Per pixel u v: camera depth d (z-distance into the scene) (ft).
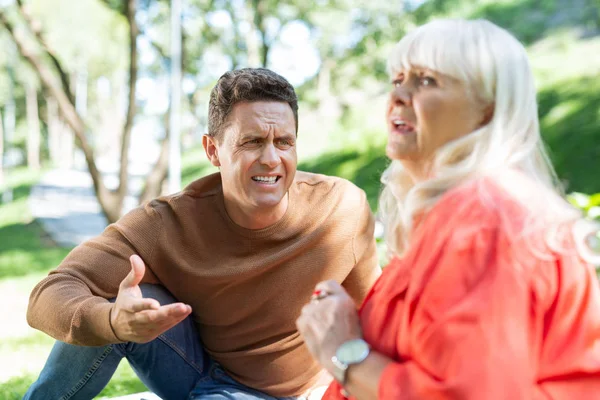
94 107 157.79
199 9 47.34
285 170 6.91
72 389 7.28
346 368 4.38
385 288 4.49
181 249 7.07
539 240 3.92
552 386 3.99
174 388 7.39
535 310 3.85
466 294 3.83
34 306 6.66
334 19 44.52
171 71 39.88
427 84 4.38
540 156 4.46
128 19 36.42
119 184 36.58
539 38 52.60
